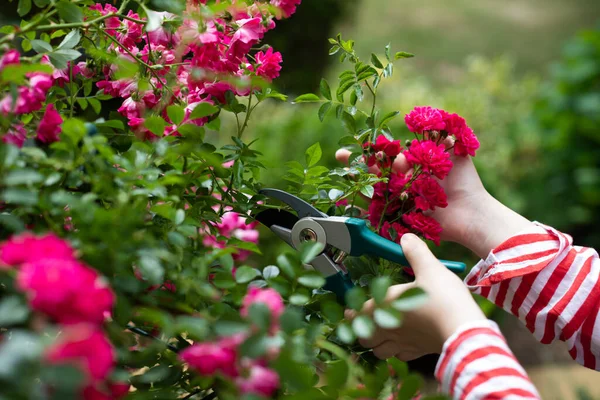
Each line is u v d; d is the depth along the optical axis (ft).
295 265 2.01
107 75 2.94
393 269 3.09
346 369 1.81
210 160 2.31
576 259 3.19
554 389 7.76
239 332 1.69
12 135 2.11
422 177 3.17
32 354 1.29
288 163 3.09
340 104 3.26
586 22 33.42
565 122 12.10
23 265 1.47
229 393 1.80
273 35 16.17
